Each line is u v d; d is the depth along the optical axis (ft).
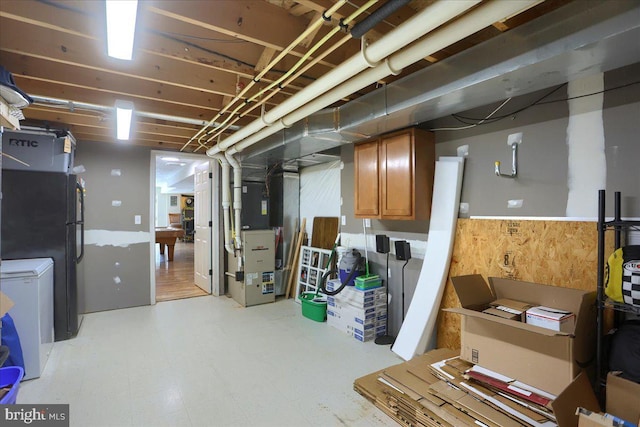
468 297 7.08
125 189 15.06
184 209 44.09
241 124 12.16
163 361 9.37
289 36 6.63
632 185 6.19
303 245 16.51
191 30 6.95
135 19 5.00
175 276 21.50
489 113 8.49
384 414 6.98
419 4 6.19
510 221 8.00
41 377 8.46
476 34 6.78
